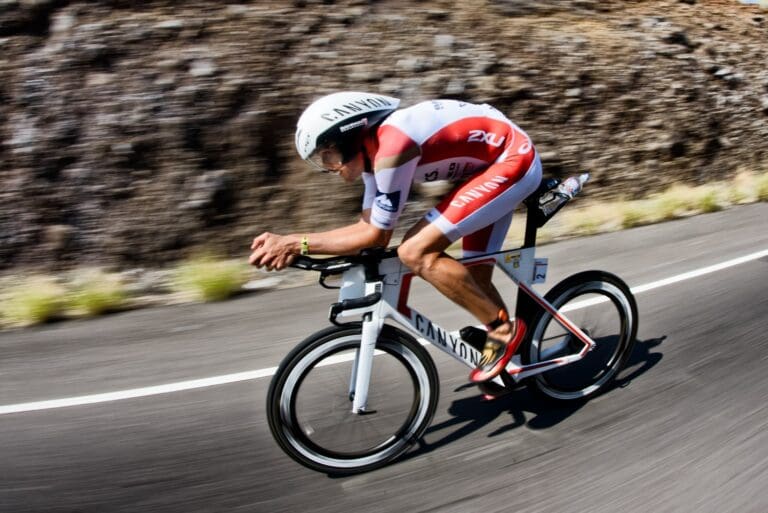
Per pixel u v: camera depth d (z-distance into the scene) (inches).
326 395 117.8
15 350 169.2
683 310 185.2
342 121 104.6
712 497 107.7
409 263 113.0
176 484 115.0
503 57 343.9
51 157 242.4
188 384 149.2
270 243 107.7
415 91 304.5
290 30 295.4
